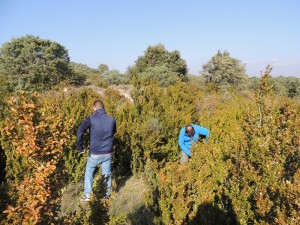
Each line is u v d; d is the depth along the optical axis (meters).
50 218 2.74
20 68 36.66
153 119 7.89
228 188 4.25
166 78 36.88
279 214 3.14
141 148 7.30
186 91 12.74
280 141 4.40
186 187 4.08
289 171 4.01
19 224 2.58
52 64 37.59
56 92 11.05
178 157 7.88
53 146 2.76
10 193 2.97
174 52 48.78
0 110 7.45
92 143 5.70
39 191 2.59
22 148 2.66
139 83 10.27
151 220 4.84
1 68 37.09
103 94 19.38
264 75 5.19
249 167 4.07
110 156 5.86
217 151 4.79
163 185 4.07
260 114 4.93
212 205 3.80
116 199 5.61
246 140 4.67
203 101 12.51
